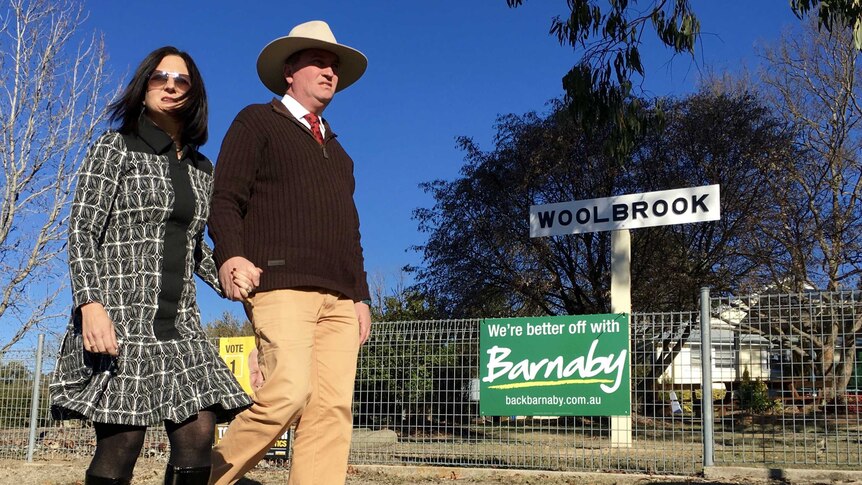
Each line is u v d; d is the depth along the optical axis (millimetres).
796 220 22203
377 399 8805
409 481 7555
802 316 7469
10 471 8328
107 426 2797
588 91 9625
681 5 9367
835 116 25438
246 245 3398
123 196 2898
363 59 3750
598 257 21109
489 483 7422
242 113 3463
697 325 7902
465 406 8383
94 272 2748
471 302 21594
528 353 8062
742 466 7547
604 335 7801
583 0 9547
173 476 2814
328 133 3691
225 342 8617
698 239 21188
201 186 3152
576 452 8266
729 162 21016
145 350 2836
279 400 3266
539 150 21750
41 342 9820
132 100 2977
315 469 3502
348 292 3527
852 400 7328
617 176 21172
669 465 7984
